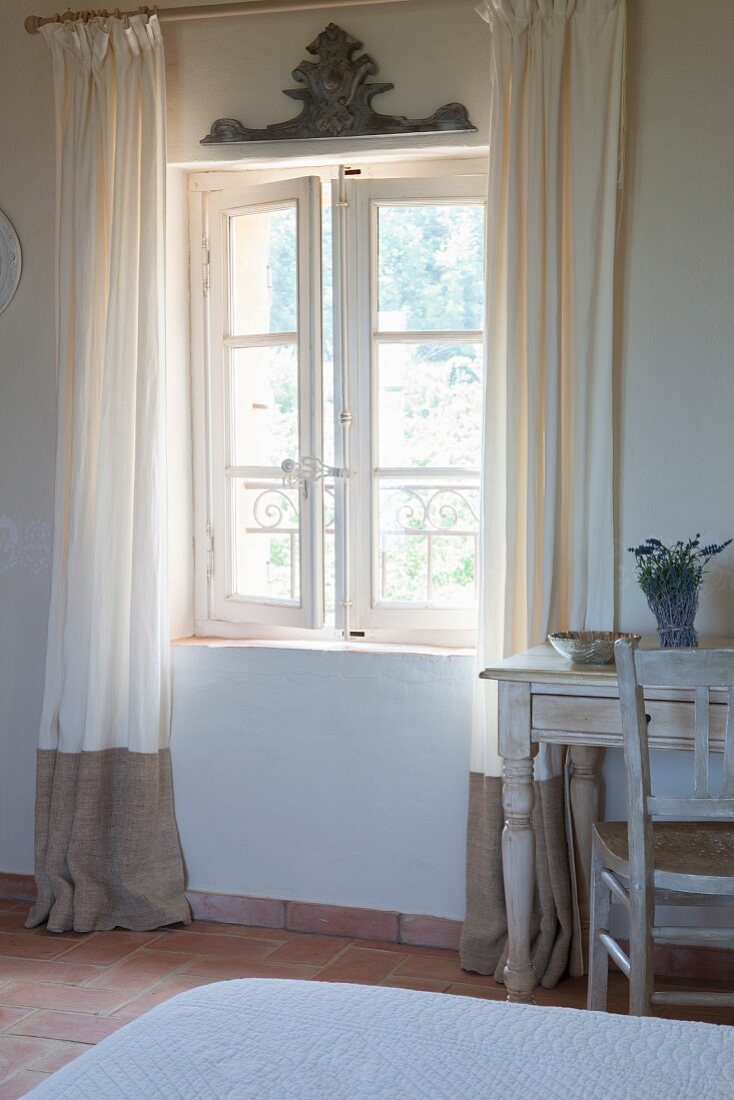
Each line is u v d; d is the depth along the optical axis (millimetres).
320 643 3400
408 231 3338
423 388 3348
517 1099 1034
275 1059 1106
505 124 3027
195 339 3559
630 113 2973
